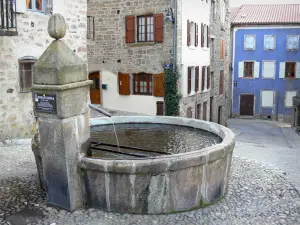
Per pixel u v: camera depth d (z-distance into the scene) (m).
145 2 16.25
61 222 4.60
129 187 4.77
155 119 8.23
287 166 9.90
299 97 23.62
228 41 26.41
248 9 33.28
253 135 21.67
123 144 6.90
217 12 22.53
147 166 4.66
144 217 4.77
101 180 4.84
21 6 9.73
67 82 4.66
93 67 18.03
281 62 30.31
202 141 6.95
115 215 4.81
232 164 7.68
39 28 10.43
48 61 4.65
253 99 31.27
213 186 5.25
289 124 28.11
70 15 11.59
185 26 16.50
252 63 30.88
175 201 4.89
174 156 4.81
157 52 16.30
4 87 9.66
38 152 5.39
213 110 22.97
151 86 16.81
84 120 5.02
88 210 4.93
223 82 25.23
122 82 17.31
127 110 17.50
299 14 30.83
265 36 30.23
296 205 5.39
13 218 4.65
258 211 5.13
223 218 4.85
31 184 5.95
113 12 17.14
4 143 9.08
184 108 17.03
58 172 4.87
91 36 17.72
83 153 5.01
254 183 6.35
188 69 17.19
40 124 4.88
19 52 9.93
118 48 17.30
